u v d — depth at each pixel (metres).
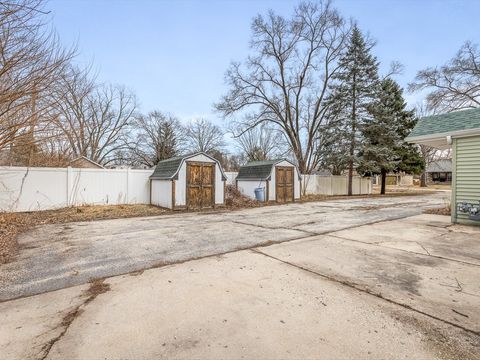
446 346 2.02
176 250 4.76
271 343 2.06
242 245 5.07
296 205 12.73
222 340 2.10
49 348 2.01
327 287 3.12
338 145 19.55
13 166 9.34
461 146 7.16
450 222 7.40
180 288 3.11
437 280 3.31
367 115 19.19
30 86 5.51
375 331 2.22
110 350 1.98
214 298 2.84
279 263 4.00
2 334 2.20
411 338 2.12
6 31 5.04
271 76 21.86
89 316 2.48
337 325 2.31
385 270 3.68
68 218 8.38
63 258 4.32
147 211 9.99
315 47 20.78
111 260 4.21
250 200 13.70
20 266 3.93
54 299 2.85
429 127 7.84
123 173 11.52
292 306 2.66
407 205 12.17
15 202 9.05
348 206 12.05
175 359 1.88
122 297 2.88
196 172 11.05
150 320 2.40
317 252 4.57
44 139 6.66
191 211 10.48
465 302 2.73
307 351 1.96
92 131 22.94
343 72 19.47
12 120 5.79
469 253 4.47
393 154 19.41
